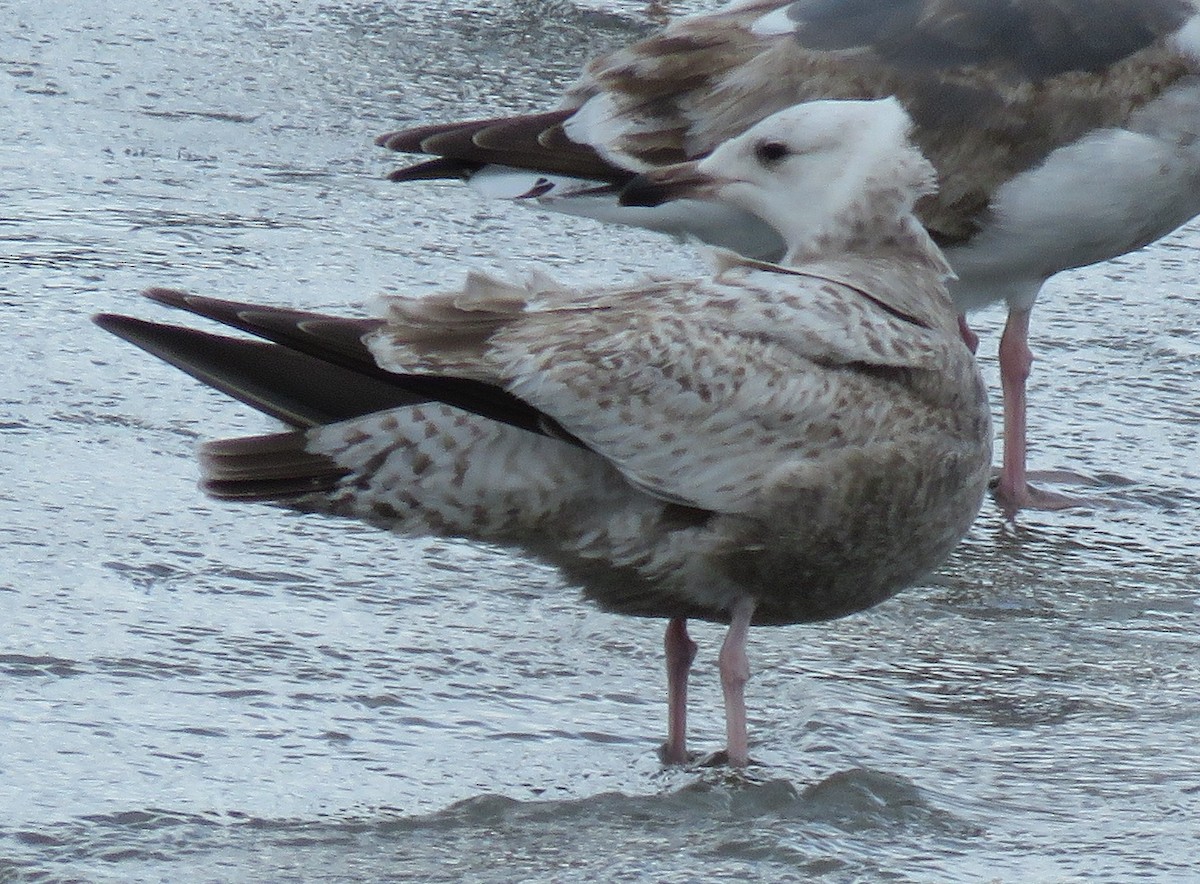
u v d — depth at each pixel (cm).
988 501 1491
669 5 2533
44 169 1944
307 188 1966
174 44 2342
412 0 2531
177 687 1067
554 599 1228
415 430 1016
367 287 1738
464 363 995
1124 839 955
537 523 1039
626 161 1596
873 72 1596
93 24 2386
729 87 1608
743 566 1054
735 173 1181
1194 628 1277
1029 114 1577
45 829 908
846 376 1045
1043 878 906
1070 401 1675
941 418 1068
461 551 1277
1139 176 1586
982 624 1266
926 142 1584
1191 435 1620
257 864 884
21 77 2195
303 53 2342
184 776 973
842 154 1148
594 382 1003
